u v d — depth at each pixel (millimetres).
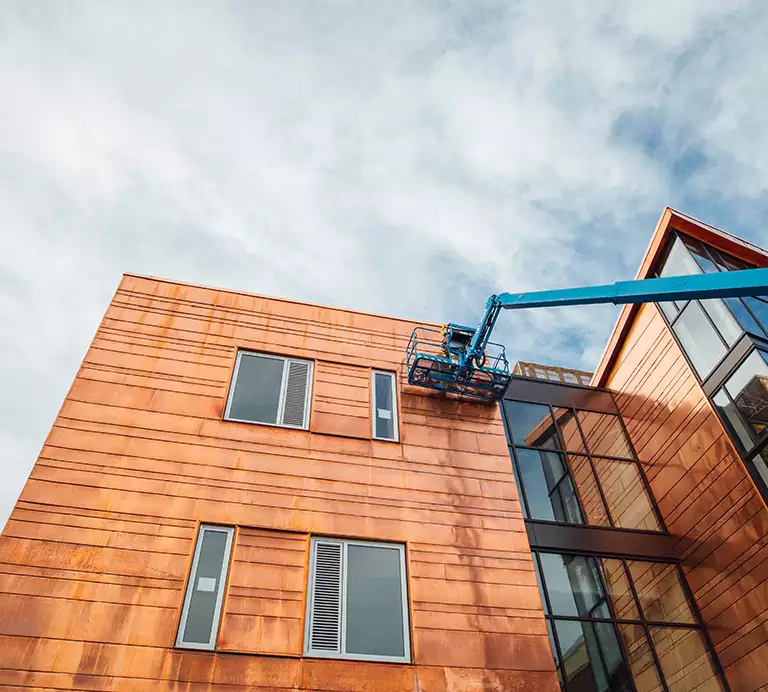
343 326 14188
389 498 11562
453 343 14414
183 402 11820
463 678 9766
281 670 9164
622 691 12359
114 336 12469
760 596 13117
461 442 12922
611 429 18109
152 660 8852
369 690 9297
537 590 11117
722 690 13180
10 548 9398
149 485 10562
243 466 11227
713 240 18094
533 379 18422
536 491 15586
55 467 10391
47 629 8805
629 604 13930
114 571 9531
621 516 16000
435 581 10719
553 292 14586
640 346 18750
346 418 12562
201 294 13703
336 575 10391
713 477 15164
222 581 9836
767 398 14250
